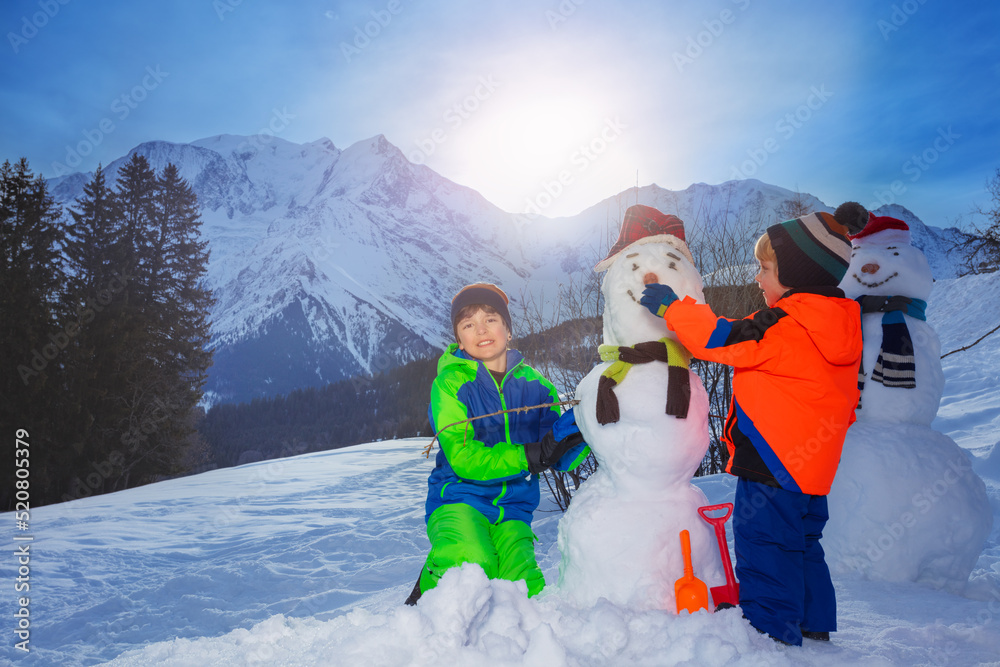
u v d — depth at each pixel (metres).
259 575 5.51
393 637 1.96
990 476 5.29
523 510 2.74
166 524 8.80
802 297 2.21
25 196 35.75
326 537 6.62
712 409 6.36
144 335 35.31
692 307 2.21
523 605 2.20
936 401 3.18
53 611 5.04
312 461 17.06
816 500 2.27
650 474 2.27
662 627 1.98
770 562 2.11
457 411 2.67
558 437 2.52
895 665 1.83
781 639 2.04
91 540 7.66
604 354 2.46
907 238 3.28
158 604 4.96
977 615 2.40
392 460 16.70
